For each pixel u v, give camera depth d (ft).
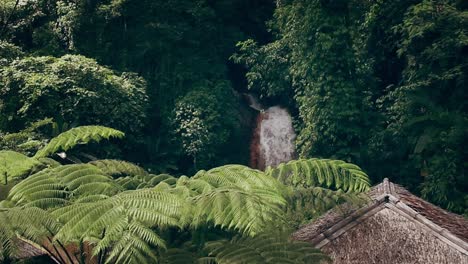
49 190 34.22
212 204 30.83
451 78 76.74
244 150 99.66
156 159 92.07
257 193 33.32
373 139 81.35
